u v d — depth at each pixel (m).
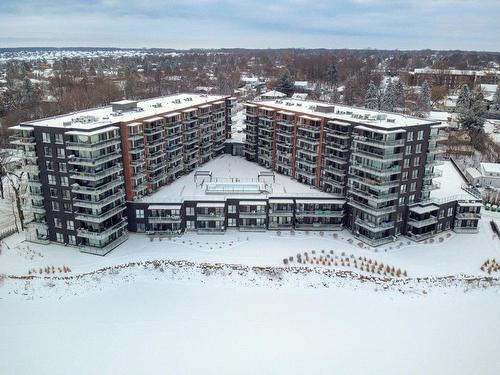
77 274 79.12
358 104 192.88
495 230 97.50
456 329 67.06
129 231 96.00
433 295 75.12
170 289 75.81
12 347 62.16
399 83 186.25
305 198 98.06
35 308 70.56
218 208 94.75
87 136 80.94
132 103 106.50
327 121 100.12
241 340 64.38
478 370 59.12
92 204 83.62
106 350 62.09
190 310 70.69
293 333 66.00
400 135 87.88
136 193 94.44
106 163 87.31
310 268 82.06
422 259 86.00
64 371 58.25
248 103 127.06
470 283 77.75
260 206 96.44
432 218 93.50
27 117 165.25
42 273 79.62
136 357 60.91
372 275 80.62
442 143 147.75
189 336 65.00
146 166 97.81
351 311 71.06
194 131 117.69
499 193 115.06
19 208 96.50
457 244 92.06
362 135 91.94
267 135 120.88
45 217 90.38
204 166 124.00
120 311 70.19
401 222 94.44
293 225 98.25
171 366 59.34
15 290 74.56
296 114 108.19
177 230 94.50
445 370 59.16
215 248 89.12
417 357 61.47
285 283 77.69
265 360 60.62
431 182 97.12
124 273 79.38
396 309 71.69
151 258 84.75
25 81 196.00
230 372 58.44
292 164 112.56
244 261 84.06
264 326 67.38
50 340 63.75
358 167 92.75
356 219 93.94
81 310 70.31
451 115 174.25
